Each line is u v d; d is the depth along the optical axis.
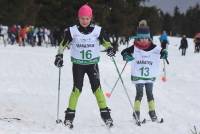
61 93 23.22
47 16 87.25
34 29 74.12
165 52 16.11
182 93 24.70
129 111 18.53
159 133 14.37
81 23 14.79
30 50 58.59
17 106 18.67
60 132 13.71
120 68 37.19
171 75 34.88
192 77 33.78
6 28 88.94
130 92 24.09
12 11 90.38
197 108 19.94
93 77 14.88
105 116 14.85
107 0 90.31
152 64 16.08
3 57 43.81
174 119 17.02
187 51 76.50
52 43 75.25
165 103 21.08
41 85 25.95
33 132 13.34
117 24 90.56
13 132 13.17
